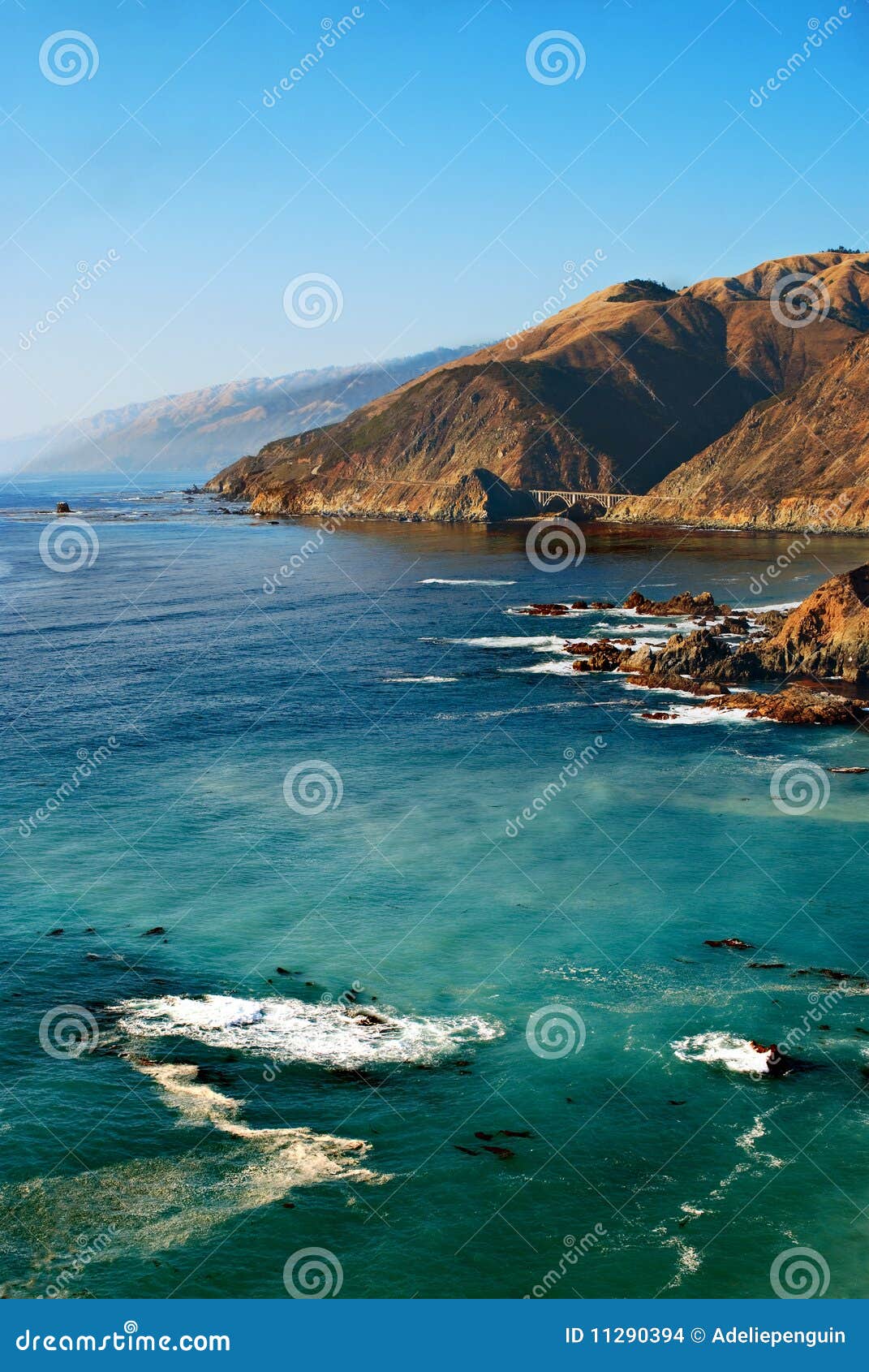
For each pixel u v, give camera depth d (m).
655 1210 28.19
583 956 40.56
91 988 38.41
